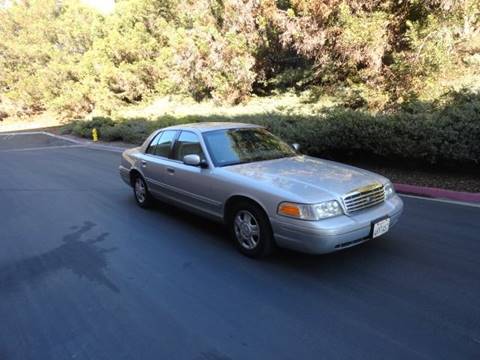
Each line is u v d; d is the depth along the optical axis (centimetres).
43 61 4141
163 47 2648
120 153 1644
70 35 3825
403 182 803
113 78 2786
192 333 337
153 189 656
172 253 505
